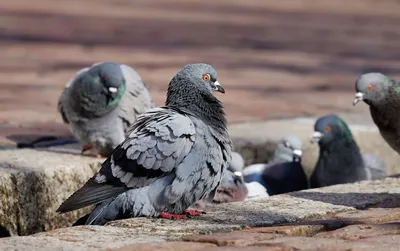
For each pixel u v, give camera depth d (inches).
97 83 442.6
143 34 1180.5
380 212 343.6
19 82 767.7
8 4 1552.7
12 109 627.8
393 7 1742.1
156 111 357.1
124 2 1674.5
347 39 1203.9
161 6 1614.2
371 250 277.4
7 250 277.7
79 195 334.6
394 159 563.2
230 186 433.7
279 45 1119.0
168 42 1106.1
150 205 341.7
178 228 314.3
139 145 341.1
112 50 1013.2
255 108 672.4
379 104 469.7
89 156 447.8
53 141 500.1
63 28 1219.2
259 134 544.1
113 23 1302.9
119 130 451.5
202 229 312.7
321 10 1625.2
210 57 982.4
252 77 855.7
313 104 698.8
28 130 535.8
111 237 297.6
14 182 378.9
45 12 1435.8
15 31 1163.9
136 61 924.0
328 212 343.3
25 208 382.6
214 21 1376.7
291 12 1572.3
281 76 871.1
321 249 279.4
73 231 305.6
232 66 924.6
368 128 568.1
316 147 553.9
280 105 690.8
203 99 363.6
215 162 350.6
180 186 342.3
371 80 468.8
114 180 340.2
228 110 658.8
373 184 402.3
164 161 340.5
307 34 1243.8
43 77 801.6
